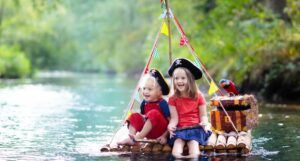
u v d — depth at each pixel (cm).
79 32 8388
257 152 852
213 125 952
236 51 2238
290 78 1859
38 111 1576
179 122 872
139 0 5991
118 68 6944
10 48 4806
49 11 4250
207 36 2634
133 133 889
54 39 7125
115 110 1619
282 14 2350
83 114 1489
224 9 2469
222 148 844
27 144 937
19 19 5350
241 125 937
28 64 4875
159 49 3366
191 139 857
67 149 884
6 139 996
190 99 880
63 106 1769
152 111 877
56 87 3172
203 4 3095
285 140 977
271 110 1531
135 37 6303
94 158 800
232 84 1010
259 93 1947
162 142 870
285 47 1958
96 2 8181
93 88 3097
